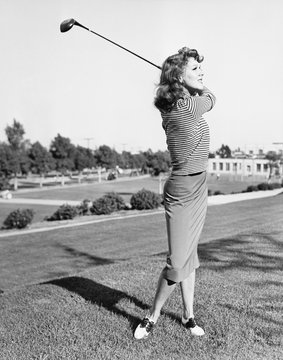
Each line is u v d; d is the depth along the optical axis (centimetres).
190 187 315
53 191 5666
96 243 1468
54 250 1390
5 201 4116
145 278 558
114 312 423
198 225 326
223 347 339
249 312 412
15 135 6862
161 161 9225
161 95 307
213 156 12125
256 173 11288
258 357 324
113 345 349
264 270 579
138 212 2603
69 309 441
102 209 2553
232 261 638
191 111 303
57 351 343
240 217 1866
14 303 483
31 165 6769
